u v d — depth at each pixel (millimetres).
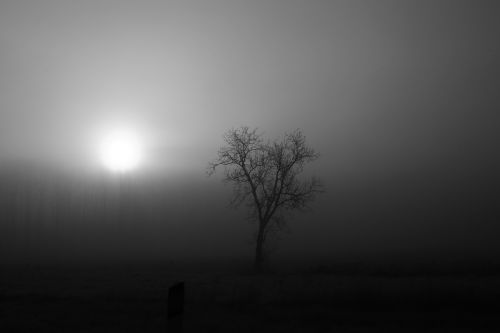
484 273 36031
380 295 21391
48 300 23734
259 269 45375
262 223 47719
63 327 17656
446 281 28672
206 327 17156
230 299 22828
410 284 25641
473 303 20656
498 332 16234
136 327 17297
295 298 22344
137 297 23969
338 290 22984
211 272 44219
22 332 16922
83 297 24844
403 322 17828
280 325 17516
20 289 29516
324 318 18766
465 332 16250
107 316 19500
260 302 22125
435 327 17078
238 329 16875
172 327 11977
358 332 16344
